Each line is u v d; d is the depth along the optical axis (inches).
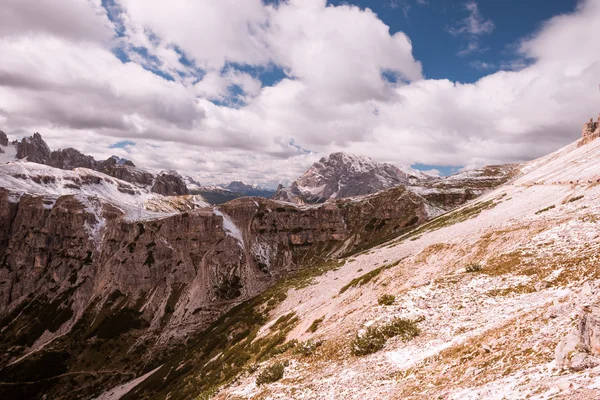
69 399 6309.1
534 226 1943.9
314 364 1248.2
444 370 797.9
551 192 4146.2
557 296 1020.5
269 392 1136.2
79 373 7032.5
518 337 756.0
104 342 7864.2
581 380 474.0
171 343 7682.1
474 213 5472.4
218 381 2327.8
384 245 6914.4
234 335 4697.3
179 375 4562.0
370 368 1012.5
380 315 1348.4
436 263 2285.9
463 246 2244.1
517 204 4500.5
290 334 2364.7
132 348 7647.6
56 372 7091.5
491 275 1400.1
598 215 1647.4
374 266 4749.0
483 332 904.9
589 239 1379.2
